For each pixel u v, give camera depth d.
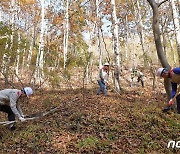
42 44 17.58
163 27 21.58
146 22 25.61
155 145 6.09
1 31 12.66
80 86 16.67
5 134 6.73
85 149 5.80
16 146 6.07
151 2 8.35
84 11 21.91
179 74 6.41
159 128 7.07
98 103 10.29
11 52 13.59
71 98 11.41
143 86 18.11
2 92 6.79
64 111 8.87
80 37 24.95
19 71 26.95
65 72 14.54
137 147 6.04
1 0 23.02
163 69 6.60
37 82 17.33
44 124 7.52
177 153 5.80
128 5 22.89
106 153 5.68
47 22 26.03
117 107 9.44
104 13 19.31
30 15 27.48
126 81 21.70
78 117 7.79
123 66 29.77
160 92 14.84
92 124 7.37
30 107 9.84
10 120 7.09
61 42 26.88
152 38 26.02
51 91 14.09
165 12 20.98
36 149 5.82
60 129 7.04
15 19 24.25
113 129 6.98
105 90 12.62
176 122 7.43
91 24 23.89
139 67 27.25
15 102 6.72
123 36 27.89
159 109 8.73
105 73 12.68
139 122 7.49
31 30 30.39
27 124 7.52
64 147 5.95
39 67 16.19
